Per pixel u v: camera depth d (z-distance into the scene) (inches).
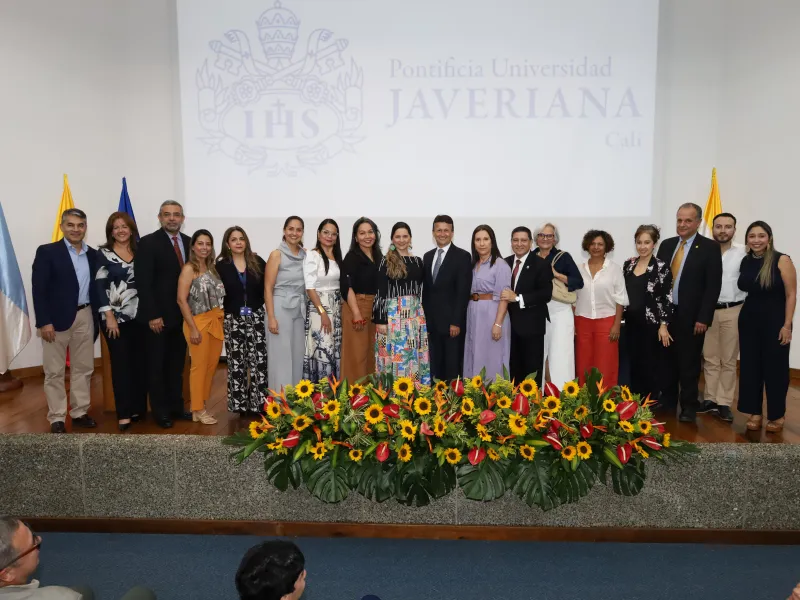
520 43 193.8
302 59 198.1
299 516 103.9
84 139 197.2
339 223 203.5
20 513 105.4
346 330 138.5
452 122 197.6
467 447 90.4
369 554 97.8
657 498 100.9
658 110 195.8
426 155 199.5
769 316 120.3
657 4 190.7
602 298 136.1
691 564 94.8
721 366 136.0
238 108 200.5
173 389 132.7
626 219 199.6
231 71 199.3
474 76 195.6
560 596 86.8
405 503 94.3
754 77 189.8
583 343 138.9
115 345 122.9
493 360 133.3
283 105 200.1
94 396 157.1
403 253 130.0
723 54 197.9
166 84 204.1
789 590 87.9
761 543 99.9
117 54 201.9
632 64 193.8
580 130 196.5
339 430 93.3
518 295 130.6
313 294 128.4
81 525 104.7
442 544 100.8
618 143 196.7
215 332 129.0
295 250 130.8
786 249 185.9
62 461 103.9
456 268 129.6
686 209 133.9
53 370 123.6
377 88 197.9
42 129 187.8
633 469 95.3
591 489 101.2
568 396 92.7
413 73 196.9
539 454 92.7
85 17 194.4
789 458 98.1
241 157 202.4
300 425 90.4
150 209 209.0
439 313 129.9
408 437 87.4
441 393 93.3
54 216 192.4
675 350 139.8
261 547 51.4
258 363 130.3
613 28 192.5
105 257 123.4
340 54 197.3
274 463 97.1
